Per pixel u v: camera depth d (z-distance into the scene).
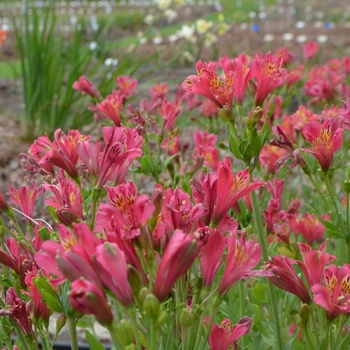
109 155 0.90
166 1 4.31
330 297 0.88
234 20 7.73
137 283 0.77
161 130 1.25
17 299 0.96
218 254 0.83
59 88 2.82
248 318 0.90
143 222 0.81
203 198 0.88
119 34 6.64
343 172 1.76
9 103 3.67
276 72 1.00
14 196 1.07
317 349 0.92
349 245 1.05
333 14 8.26
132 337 0.76
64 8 9.23
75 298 0.74
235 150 0.99
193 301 0.85
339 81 1.82
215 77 0.98
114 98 1.22
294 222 1.25
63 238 0.79
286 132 1.32
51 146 0.94
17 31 2.90
